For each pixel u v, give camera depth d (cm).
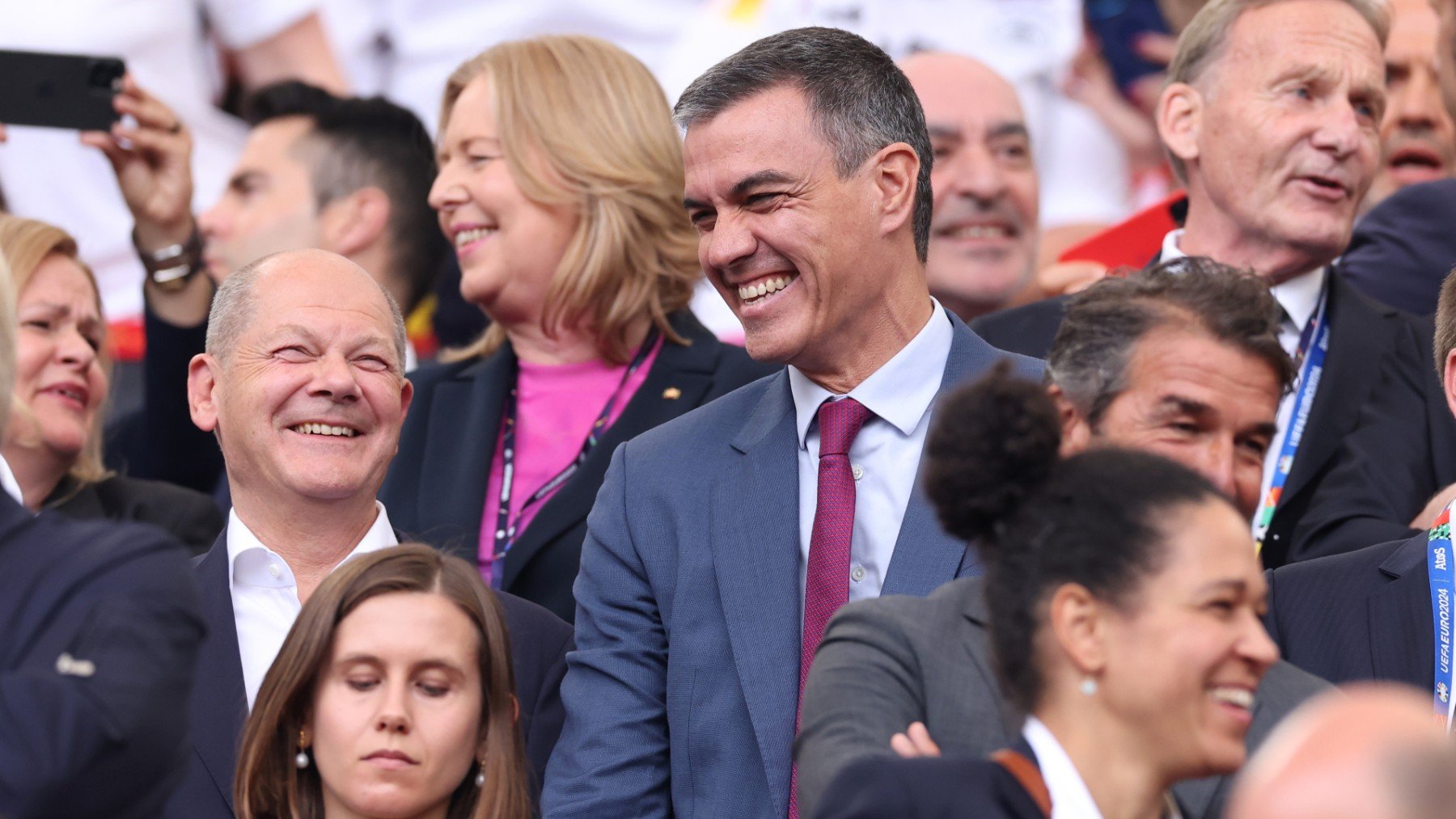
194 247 1797
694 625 1173
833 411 1191
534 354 1620
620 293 1585
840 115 1178
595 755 1169
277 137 1970
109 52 2183
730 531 1182
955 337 1223
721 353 1591
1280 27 1480
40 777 769
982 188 1886
